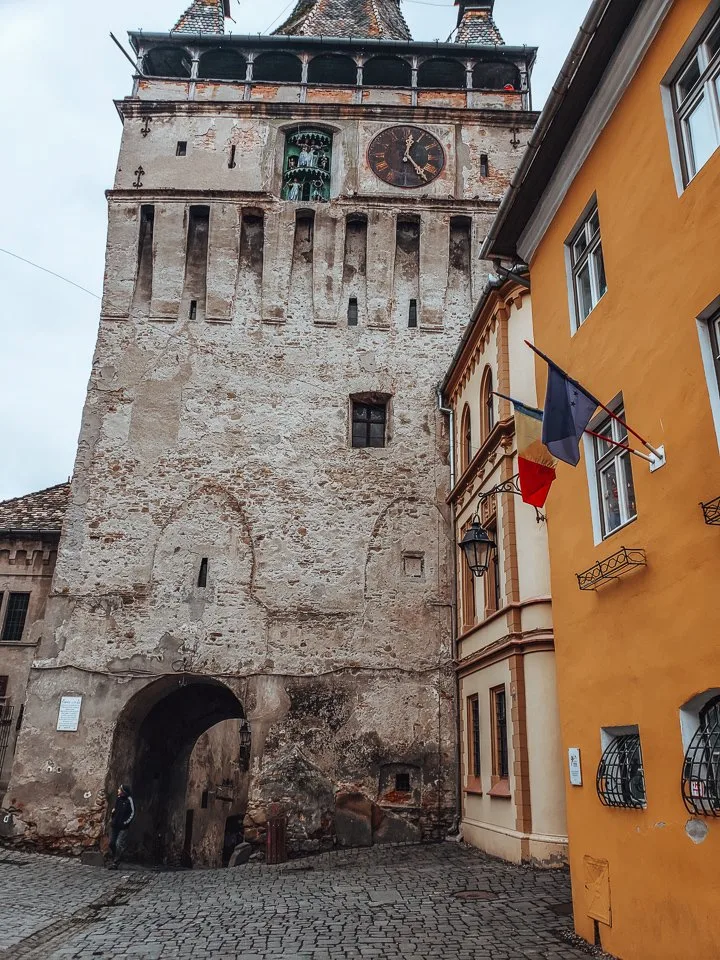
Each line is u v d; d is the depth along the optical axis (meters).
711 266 6.80
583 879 8.78
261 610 19.94
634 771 7.91
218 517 20.83
